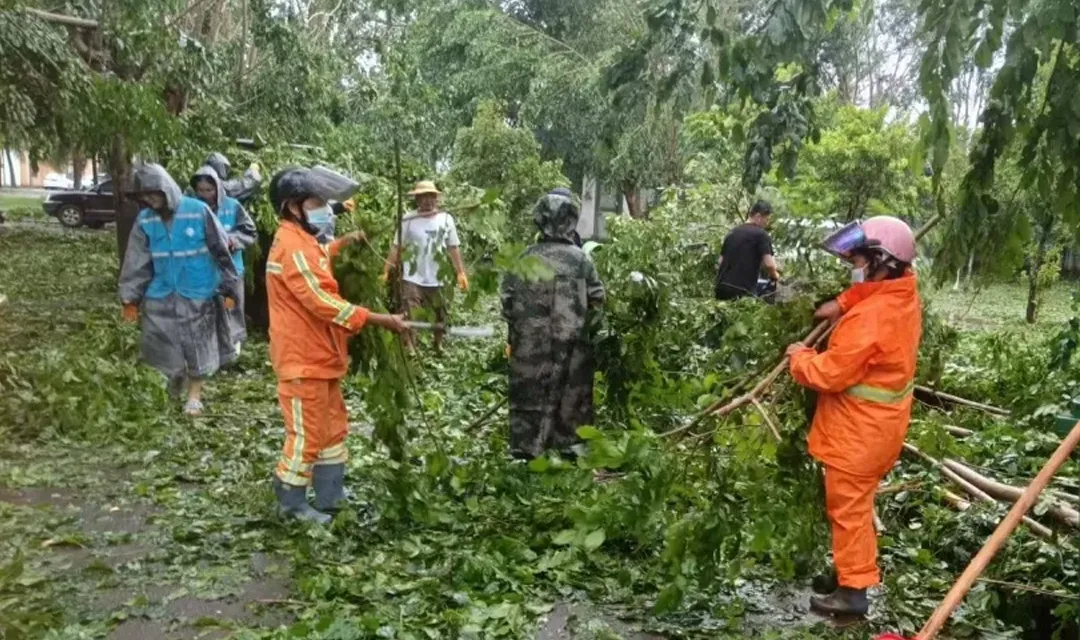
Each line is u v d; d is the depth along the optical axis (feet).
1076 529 15.34
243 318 28.96
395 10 66.03
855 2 15.56
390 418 17.21
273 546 15.78
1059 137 13.14
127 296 22.89
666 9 14.03
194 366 23.43
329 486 17.08
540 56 82.38
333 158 38.86
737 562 13.67
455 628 12.94
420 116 59.72
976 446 20.15
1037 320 53.47
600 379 21.26
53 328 33.91
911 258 13.57
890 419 13.50
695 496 14.74
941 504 17.95
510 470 18.81
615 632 13.42
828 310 14.53
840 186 45.83
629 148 72.84
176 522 16.70
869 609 14.51
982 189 14.37
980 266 15.92
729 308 23.88
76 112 32.30
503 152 59.06
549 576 15.07
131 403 23.22
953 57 12.57
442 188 39.50
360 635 12.37
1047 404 21.57
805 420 14.85
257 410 24.98
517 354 19.04
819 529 14.93
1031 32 12.33
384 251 18.88
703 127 43.96
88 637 12.31
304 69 46.39
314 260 15.89
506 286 19.08
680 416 21.81
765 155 15.64
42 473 19.01
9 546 15.23
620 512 13.75
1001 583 14.48
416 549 15.72
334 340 16.42
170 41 37.04
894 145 44.73
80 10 36.19
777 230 25.29
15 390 22.21
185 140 35.14
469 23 84.48
